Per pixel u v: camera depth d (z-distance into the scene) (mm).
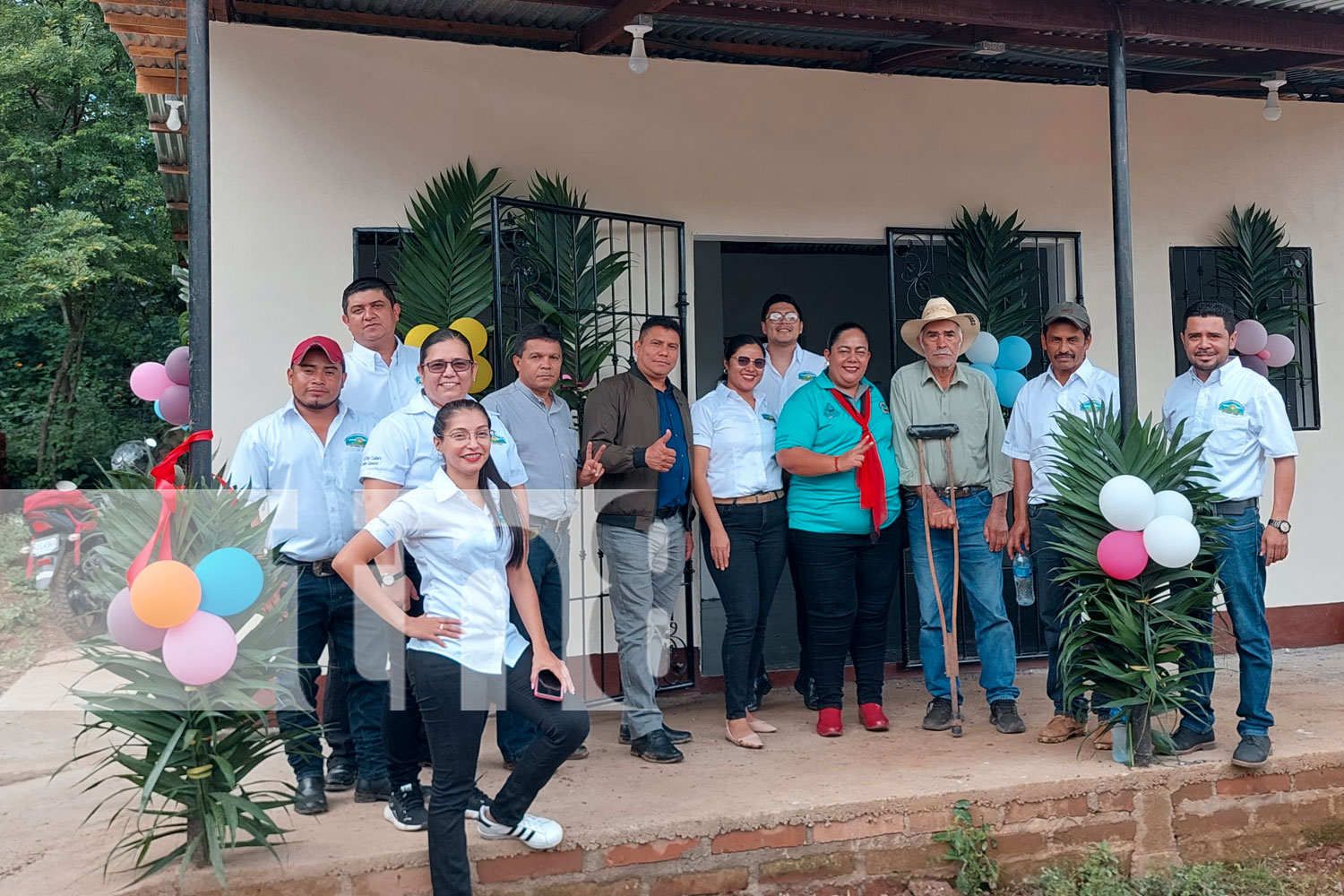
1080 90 6246
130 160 14570
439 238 5137
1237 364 4270
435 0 5105
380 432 3586
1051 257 6371
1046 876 3828
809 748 4434
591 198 5516
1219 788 4098
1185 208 6406
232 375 4984
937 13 4367
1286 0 4691
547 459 4176
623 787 3920
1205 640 3969
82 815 3977
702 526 4688
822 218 5863
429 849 3184
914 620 7379
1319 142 6633
